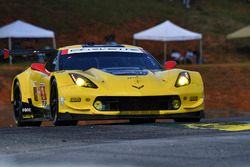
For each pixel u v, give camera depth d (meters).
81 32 138.62
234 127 28.14
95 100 30.11
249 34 126.62
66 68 33.44
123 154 19.92
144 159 18.91
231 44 142.88
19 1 144.38
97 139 24.05
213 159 18.69
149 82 30.86
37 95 35.38
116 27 143.62
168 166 17.73
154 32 120.00
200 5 166.75
